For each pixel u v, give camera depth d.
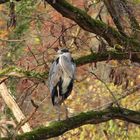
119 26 12.12
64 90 10.41
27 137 10.05
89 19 11.48
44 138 10.18
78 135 17.67
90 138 17.81
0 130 16.70
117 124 17.39
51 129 10.23
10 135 10.18
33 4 15.73
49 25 16.70
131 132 17.58
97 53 11.87
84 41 13.09
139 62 12.12
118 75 12.12
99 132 17.69
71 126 10.39
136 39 12.11
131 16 12.41
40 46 17.75
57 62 10.42
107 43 12.68
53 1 10.73
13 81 17.75
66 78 10.33
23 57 15.64
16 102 17.06
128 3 13.55
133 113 10.95
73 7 11.27
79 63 11.77
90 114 10.65
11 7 10.65
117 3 12.15
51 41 17.34
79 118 10.52
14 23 10.72
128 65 12.91
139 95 17.91
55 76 10.34
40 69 14.53
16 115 16.80
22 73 11.60
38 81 11.88
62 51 10.51
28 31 17.94
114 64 16.92
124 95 14.22
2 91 16.94
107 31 11.69
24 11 15.28
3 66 14.92
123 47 11.87
